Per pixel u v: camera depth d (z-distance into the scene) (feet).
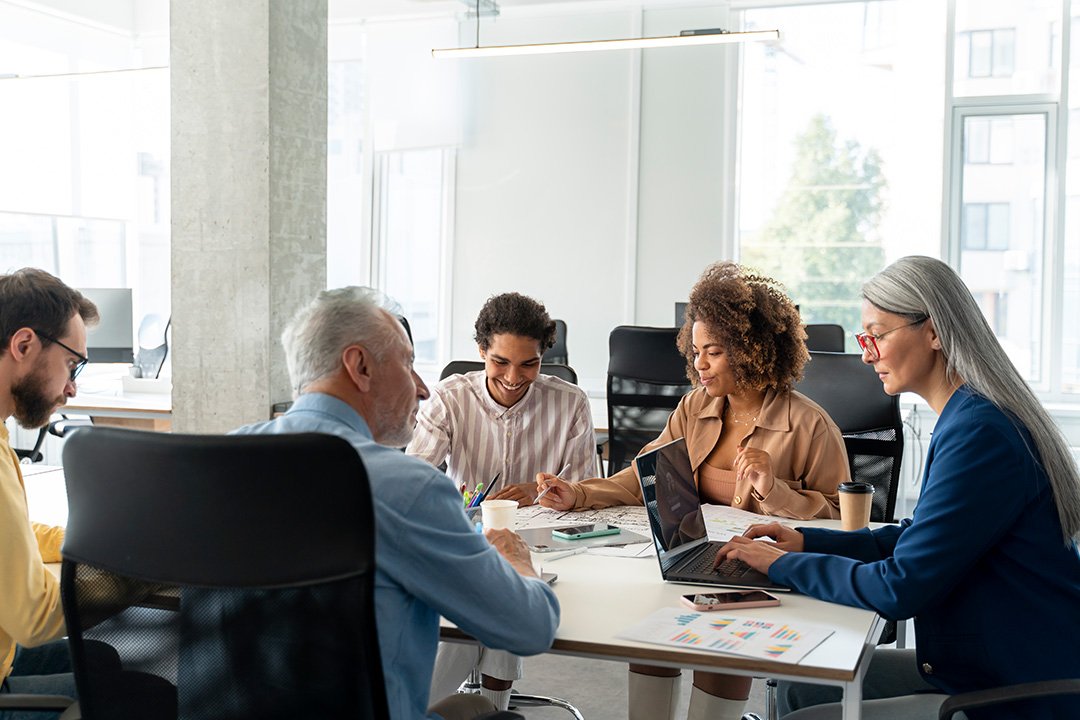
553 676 11.80
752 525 7.45
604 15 23.44
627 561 7.23
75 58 24.67
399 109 24.79
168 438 4.08
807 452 8.84
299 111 15.23
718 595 6.18
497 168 24.30
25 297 6.15
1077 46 21.01
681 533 7.12
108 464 4.23
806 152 22.74
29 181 23.24
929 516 5.90
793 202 22.89
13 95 22.84
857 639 5.47
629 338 13.16
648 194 23.40
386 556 4.56
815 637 5.46
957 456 5.93
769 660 5.13
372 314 5.16
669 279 23.38
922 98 21.88
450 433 10.08
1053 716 5.74
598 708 10.87
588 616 5.89
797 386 10.09
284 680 4.24
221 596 4.23
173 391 15.20
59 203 24.04
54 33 24.09
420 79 24.57
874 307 6.45
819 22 22.48
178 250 15.01
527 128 24.03
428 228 25.14
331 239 25.82
